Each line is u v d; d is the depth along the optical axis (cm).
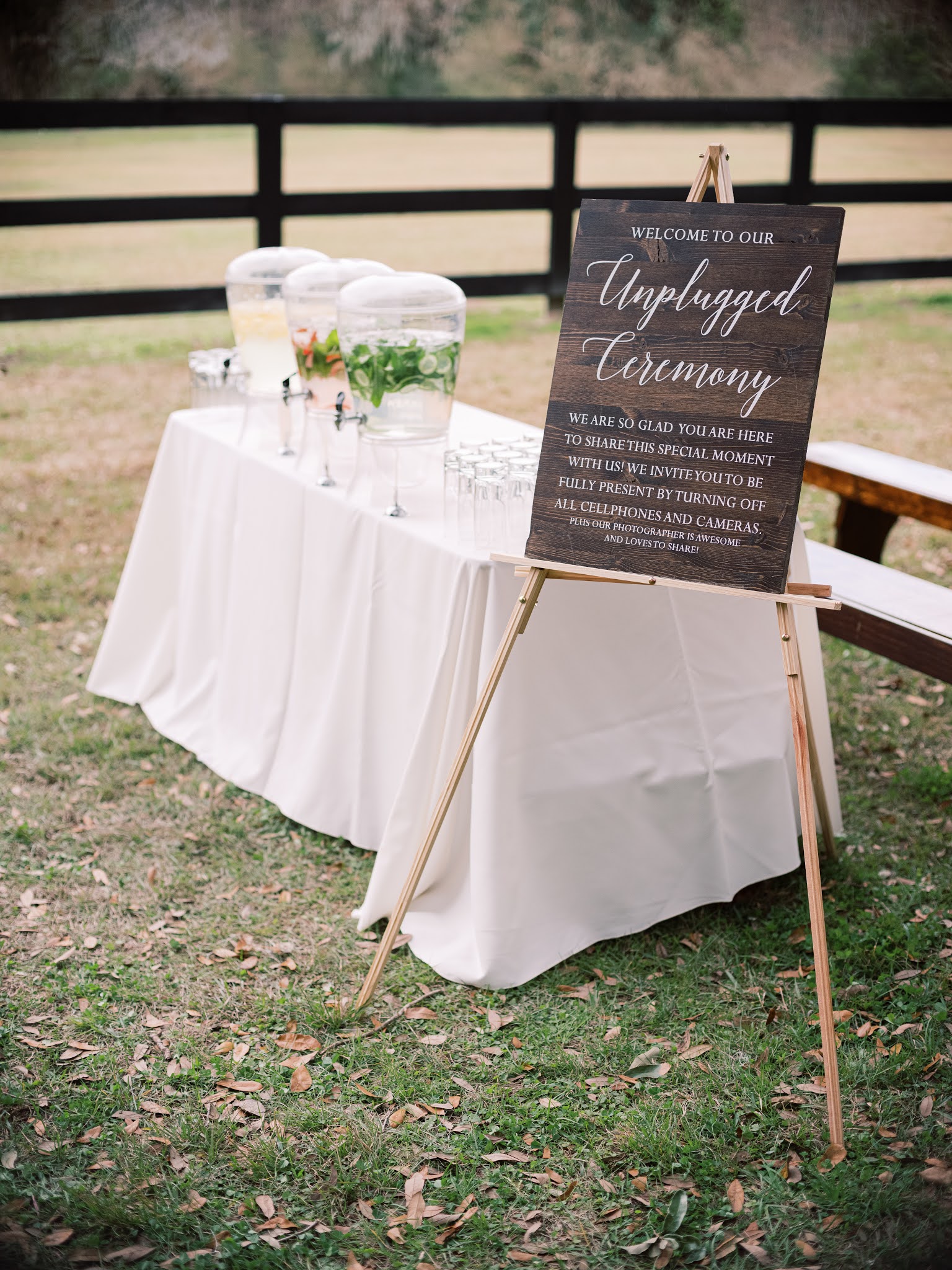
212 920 250
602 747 233
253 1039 215
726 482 200
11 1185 184
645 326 206
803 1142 189
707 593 241
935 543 456
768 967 234
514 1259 171
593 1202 181
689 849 246
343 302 242
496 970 226
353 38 1889
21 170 1240
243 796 297
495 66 1944
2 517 481
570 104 716
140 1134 194
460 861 240
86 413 620
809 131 766
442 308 243
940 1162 185
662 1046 211
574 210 731
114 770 309
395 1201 182
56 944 242
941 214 1184
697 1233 174
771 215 198
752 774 249
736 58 1905
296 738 285
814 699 262
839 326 791
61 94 1731
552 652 225
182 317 855
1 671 361
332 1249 173
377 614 252
